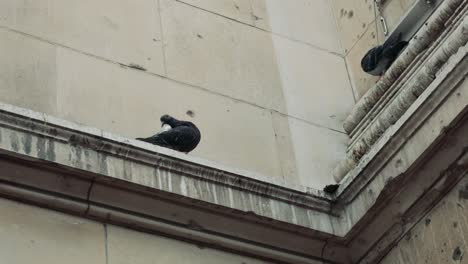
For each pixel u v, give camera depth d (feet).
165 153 26.61
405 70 31.01
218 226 27.09
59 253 24.93
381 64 32.14
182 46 31.76
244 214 27.17
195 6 33.19
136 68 30.27
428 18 31.60
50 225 25.23
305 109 32.63
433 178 27.43
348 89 34.12
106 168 25.75
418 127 27.37
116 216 25.99
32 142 25.14
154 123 29.30
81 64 29.32
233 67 32.27
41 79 28.35
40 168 25.25
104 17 30.89
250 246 27.40
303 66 33.88
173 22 32.22
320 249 28.40
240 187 27.37
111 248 25.63
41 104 27.84
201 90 30.99
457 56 26.76
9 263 24.20
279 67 33.30
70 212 25.67
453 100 26.68
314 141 31.94
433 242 27.27
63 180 25.50
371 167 28.22
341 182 28.96
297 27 35.01
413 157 27.27
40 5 30.01
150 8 32.09
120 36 30.76
